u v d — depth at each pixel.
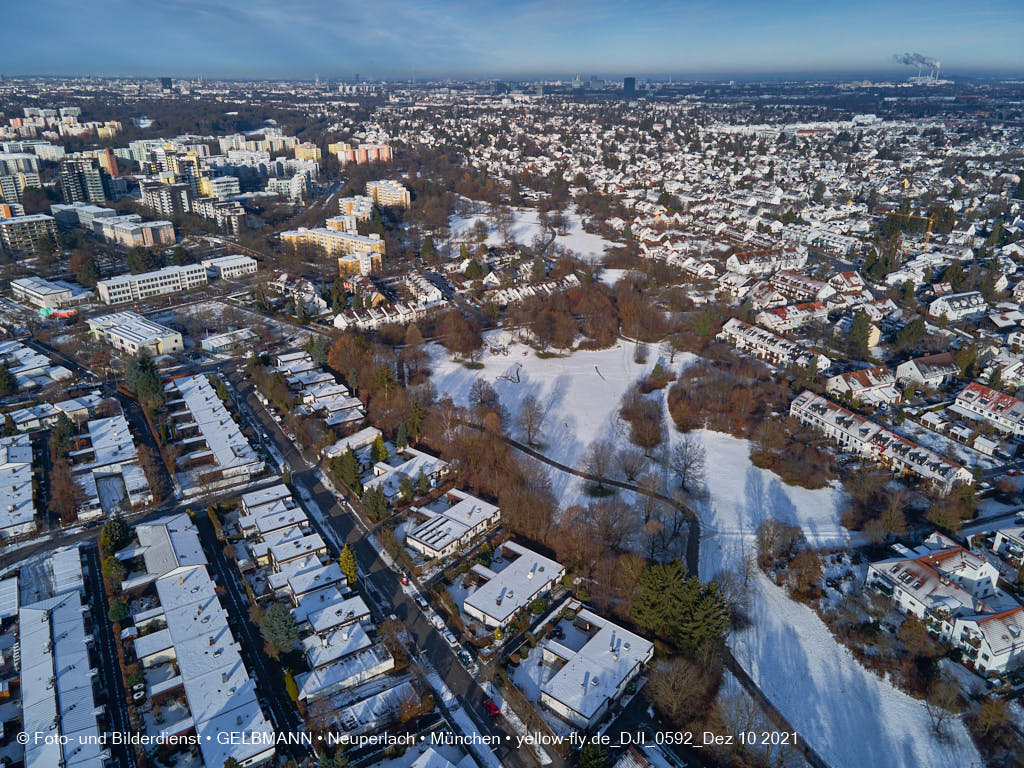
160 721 125.62
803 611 151.88
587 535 168.75
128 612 149.50
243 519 179.75
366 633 145.88
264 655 141.00
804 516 182.25
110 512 186.25
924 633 141.62
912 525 175.12
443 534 172.88
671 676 128.88
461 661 139.88
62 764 114.75
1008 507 181.75
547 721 126.50
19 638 141.12
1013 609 137.00
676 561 141.50
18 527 175.75
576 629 148.50
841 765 118.38
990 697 127.75
